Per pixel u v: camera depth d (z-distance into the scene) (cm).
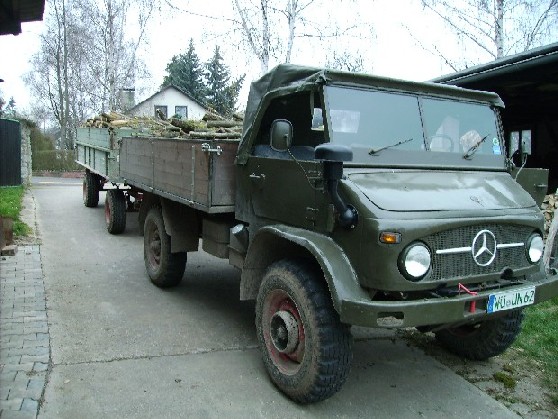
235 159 478
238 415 361
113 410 358
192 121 865
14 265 706
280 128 385
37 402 358
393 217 329
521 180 464
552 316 553
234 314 556
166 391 387
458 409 385
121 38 2386
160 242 625
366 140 391
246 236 468
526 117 952
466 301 332
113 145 902
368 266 332
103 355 441
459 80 793
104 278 668
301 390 362
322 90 384
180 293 621
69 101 3384
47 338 466
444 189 373
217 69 3650
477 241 350
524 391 414
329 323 346
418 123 417
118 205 923
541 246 388
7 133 1606
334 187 337
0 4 543
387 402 390
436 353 481
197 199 494
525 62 684
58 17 3084
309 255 389
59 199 1415
